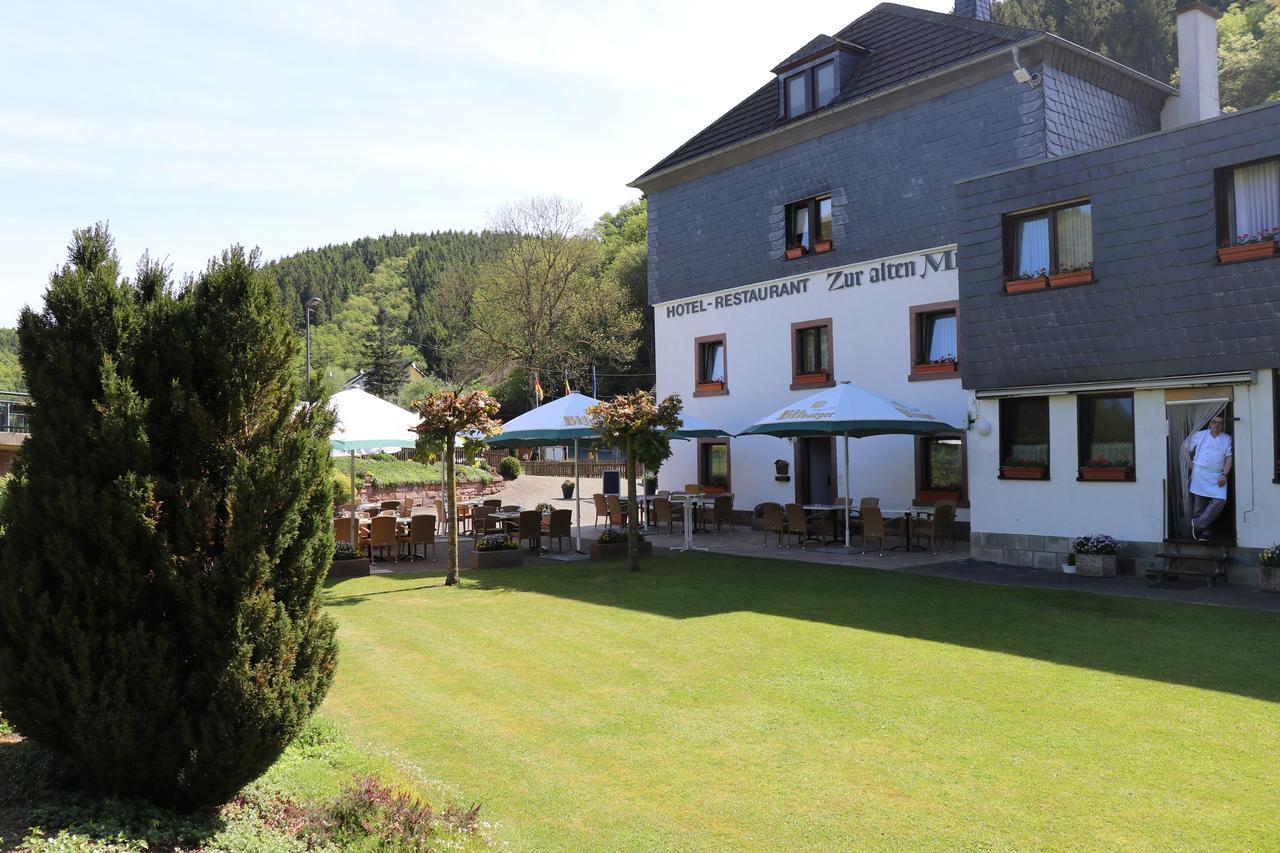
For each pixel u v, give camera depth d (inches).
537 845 177.5
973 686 284.8
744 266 885.2
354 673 316.5
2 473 737.6
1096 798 194.7
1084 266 537.3
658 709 266.8
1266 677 288.2
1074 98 673.0
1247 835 175.5
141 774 162.2
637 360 2231.8
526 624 399.5
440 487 1264.8
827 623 388.8
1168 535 496.7
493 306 2095.2
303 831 164.2
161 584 162.7
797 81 840.3
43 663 155.5
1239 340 469.1
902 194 741.9
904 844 175.0
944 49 727.7
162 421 167.5
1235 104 1343.5
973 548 597.3
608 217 3056.1
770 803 196.2
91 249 176.4
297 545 176.9
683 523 888.3
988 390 581.0
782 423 654.5
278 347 178.9
